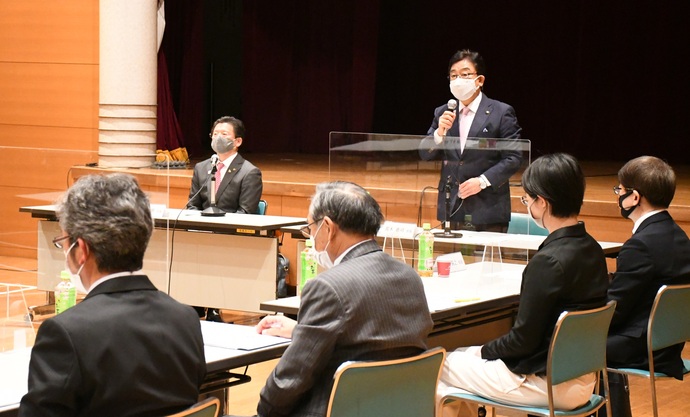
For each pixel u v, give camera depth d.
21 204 3.70
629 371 3.65
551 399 2.99
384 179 4.17
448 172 4.14
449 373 3.30
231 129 6.14
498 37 12.83
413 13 13.18
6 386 2.40
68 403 1.95
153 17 8.46
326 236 2.70
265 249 5.44
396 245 4.15
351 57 12.48
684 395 4.93
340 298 2.52
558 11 12.54
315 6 12.55
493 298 3.60
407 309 2.62
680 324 3.66
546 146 12.83
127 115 8.36
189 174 8.00
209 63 12.43
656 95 12.29
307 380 2.51
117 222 2.07
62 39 8.60
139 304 2.09
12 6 8.74
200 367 2.19
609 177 9.20
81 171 3.91
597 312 3.09
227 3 12.57
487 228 4.17
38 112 8.73
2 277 3.34
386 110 13.40
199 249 5.60
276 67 12.61
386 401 2.53
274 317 2.99
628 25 12.30
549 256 3.07
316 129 12.68
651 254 3.68
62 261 3.37
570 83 12.64
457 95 4.76
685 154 12.23
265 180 7.82
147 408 2.04
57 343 1.97
